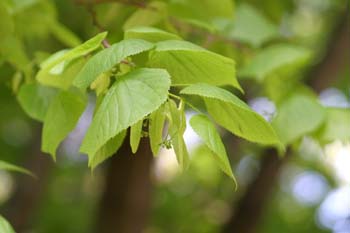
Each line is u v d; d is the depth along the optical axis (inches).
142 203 75.9
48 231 115.8
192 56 35.1
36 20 48.9
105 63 33.8
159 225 120.3
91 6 45.7
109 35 46.8
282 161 81.3
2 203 101.0
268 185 81.9
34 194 91.0
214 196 120.2
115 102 33.2
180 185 124.9
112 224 75.2
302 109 45.4
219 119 35.4
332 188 130.0
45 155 93.5
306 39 94.4
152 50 34.5
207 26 45.2
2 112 94.3
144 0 46.0
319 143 46.1
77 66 36.7
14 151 110.6
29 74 44.6
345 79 89.4
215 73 35.6
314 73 75.5
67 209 121.8
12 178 105.4
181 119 34.3
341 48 76.3
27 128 109.5
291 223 130.6
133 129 34.2
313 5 93.1
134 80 33.6
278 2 67.0
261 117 34.4
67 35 48.8
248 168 111.4
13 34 46.1
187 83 35.8
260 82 48.9
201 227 119.3
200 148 96.5
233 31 49.9
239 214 82.4
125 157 73.8
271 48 47.9
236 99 34.1
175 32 44.8
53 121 38.0
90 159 32.9
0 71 55.7
